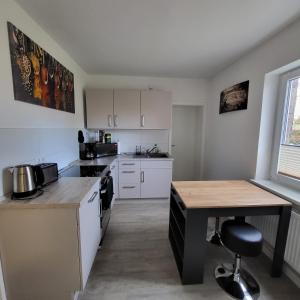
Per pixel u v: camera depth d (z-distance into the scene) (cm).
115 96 338
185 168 448
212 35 202
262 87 218
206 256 203
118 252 208
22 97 153
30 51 165
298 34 170
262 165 228
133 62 290
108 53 255
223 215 162
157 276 176
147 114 346
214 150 351
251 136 238
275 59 198
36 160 176
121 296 155
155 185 346
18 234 132
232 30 191
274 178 220
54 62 213
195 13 163
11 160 141
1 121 131
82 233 138
